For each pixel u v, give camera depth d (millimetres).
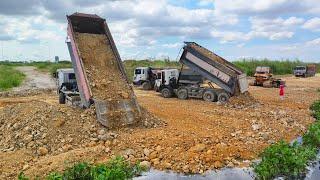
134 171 10758
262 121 17172
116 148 12438
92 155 11641
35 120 13672
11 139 12930
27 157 11688
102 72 16344
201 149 12164
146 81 32625
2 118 14656
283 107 22406
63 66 64438
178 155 11797
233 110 20703
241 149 12617
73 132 13359
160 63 54594
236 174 10852
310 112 20594
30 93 30531
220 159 11680
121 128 14375
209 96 24688
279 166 10891
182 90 25969
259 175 10664
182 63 25422
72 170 9609
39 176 10102
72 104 16391
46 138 12828
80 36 17250
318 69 78312
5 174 10336
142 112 15695
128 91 15969
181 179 10477
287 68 65125
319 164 11805
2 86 35594
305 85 40750
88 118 14273
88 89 14977
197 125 15766
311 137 13859
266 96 28625
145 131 14227
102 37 17828
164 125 15438
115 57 17297
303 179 10555
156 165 11305
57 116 14000
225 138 13852
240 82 23594
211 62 24266
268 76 38906
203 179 10492
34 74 58406
